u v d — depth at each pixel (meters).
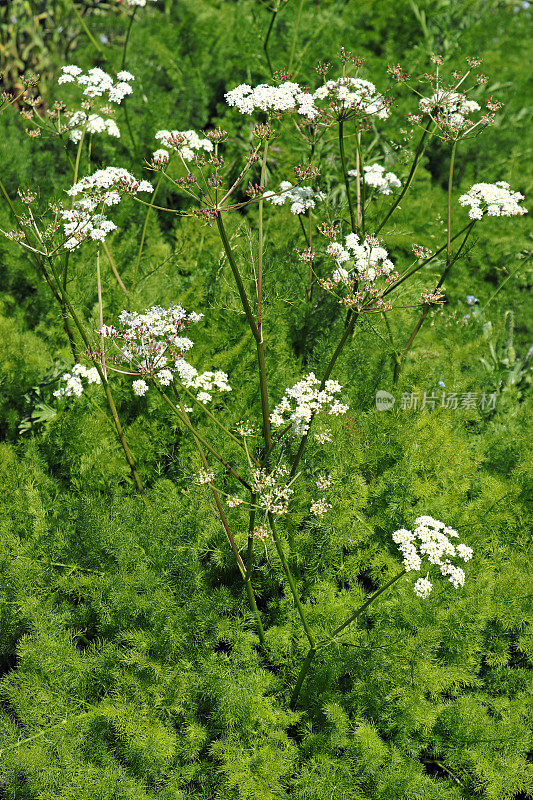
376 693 3.07
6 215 4.79
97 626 3.31
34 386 4.10
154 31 6.61
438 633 3.02
